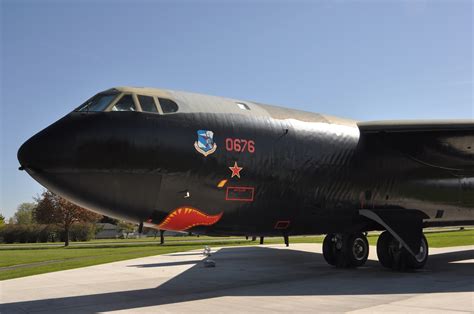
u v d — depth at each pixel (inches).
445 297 318.3
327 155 451.5
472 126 450.3
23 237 2583.7
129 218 362.3
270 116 435.5
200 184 373.7
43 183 339.3
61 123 342.0
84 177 332.2
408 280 410.6
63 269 606.9
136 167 344.5
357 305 295.7
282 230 446.9
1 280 498.0
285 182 420.8
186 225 385.4
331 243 536.1
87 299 352.2
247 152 398.6
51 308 317.4
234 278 460.4
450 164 516.4
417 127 461.7
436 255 700.7
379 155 487.8
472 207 550.9
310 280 425.7
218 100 419.5
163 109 370.6
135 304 323.0
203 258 711.1
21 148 336.8
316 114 491.8
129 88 372.2
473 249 810.8
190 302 323.6
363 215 475.5
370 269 505.0
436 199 522.3
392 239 485.4
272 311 283.0
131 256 815.1
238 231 419.2
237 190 393.7
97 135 334.3
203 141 374.9
